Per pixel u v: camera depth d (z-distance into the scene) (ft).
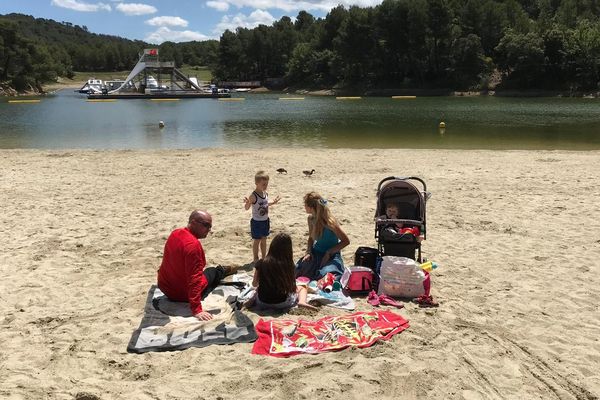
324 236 22.24
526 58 248.73
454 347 16.60
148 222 32.04
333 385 14.33
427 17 278.05
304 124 111.75
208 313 18.43
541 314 19.20
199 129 102.32
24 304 20.16
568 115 131.03
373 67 310.45
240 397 13.88
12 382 14.64
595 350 16.62
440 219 32.73
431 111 150.10
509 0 313.73
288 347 16.33
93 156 62.85
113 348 16.58
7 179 47.14
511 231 30.09
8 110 163.94
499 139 82.74
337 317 18.20
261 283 19.22
